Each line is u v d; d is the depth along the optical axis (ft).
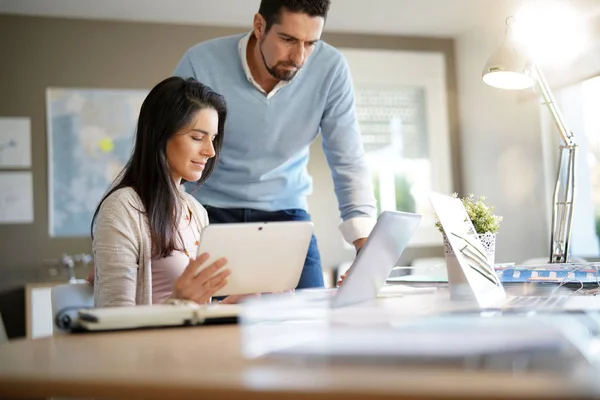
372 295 4.37
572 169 7.42
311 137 7.90
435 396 1.70
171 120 5.55
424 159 19.08
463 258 4.25
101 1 16.42
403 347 2.15
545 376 1.88
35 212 16.97
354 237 7.64
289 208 8.01
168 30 17.85
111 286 5.02
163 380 2.06
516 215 17.43
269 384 1.91
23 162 16.96
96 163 17.25
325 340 2.35
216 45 7.70
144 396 2.02
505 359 2.10
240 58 7.56
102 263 5.09
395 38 19.22
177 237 5.76
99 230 5.17
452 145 19.29
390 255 4.46
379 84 18.98
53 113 17.13
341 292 3.86
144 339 3.12
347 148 7.88
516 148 17.25
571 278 5.61
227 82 7.59
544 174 16.33
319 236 18.38
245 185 7.76
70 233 17.08
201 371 2.18
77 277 16.96
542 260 10.34
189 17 17.58
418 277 6.36
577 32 14.57
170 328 3.51
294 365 2.19
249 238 4.33
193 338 3.10
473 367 2.03
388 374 1.97
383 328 2.47
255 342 2.68
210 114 5.82
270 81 7.54
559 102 15.81
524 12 15.57
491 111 18.12
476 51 18.49
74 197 17.13
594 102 14.73
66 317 3.51
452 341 2.17
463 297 4.13
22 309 16.74
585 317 2.84
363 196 7.77
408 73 19.19
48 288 15.17
